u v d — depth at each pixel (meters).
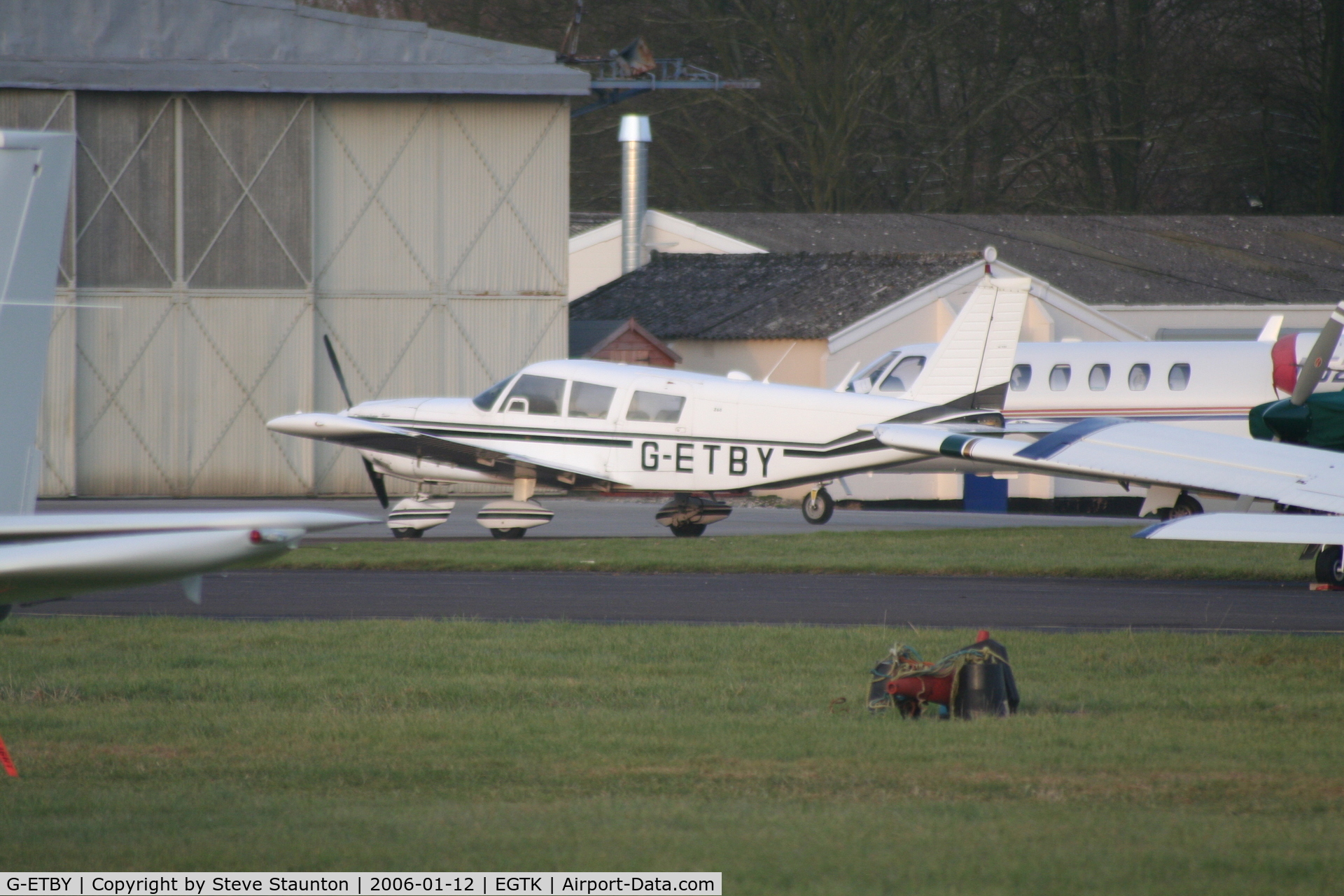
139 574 16.48
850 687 35.22
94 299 114.44
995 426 83.56
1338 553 57.50
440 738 29.58
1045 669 37.66
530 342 120.94
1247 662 38.88
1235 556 68.50
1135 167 197.25
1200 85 195.88
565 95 119.00
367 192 118.62
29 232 28.44
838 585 58.53
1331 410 67.50
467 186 119.75
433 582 59.44
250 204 116.56
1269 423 69.06
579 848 21.45
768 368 127.69
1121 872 20.12
